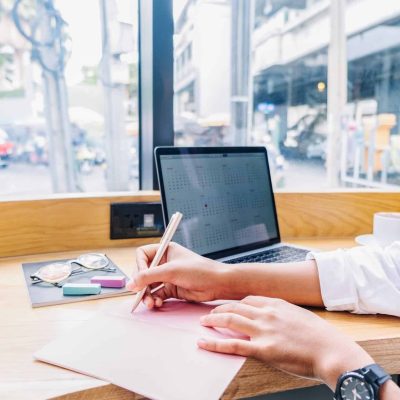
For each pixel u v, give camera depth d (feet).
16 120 3.48
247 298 1.90
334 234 3.85
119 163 3.94
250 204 3.28
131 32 3.78
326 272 2.06
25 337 1.74
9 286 2.40
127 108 3.88
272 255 3.04
